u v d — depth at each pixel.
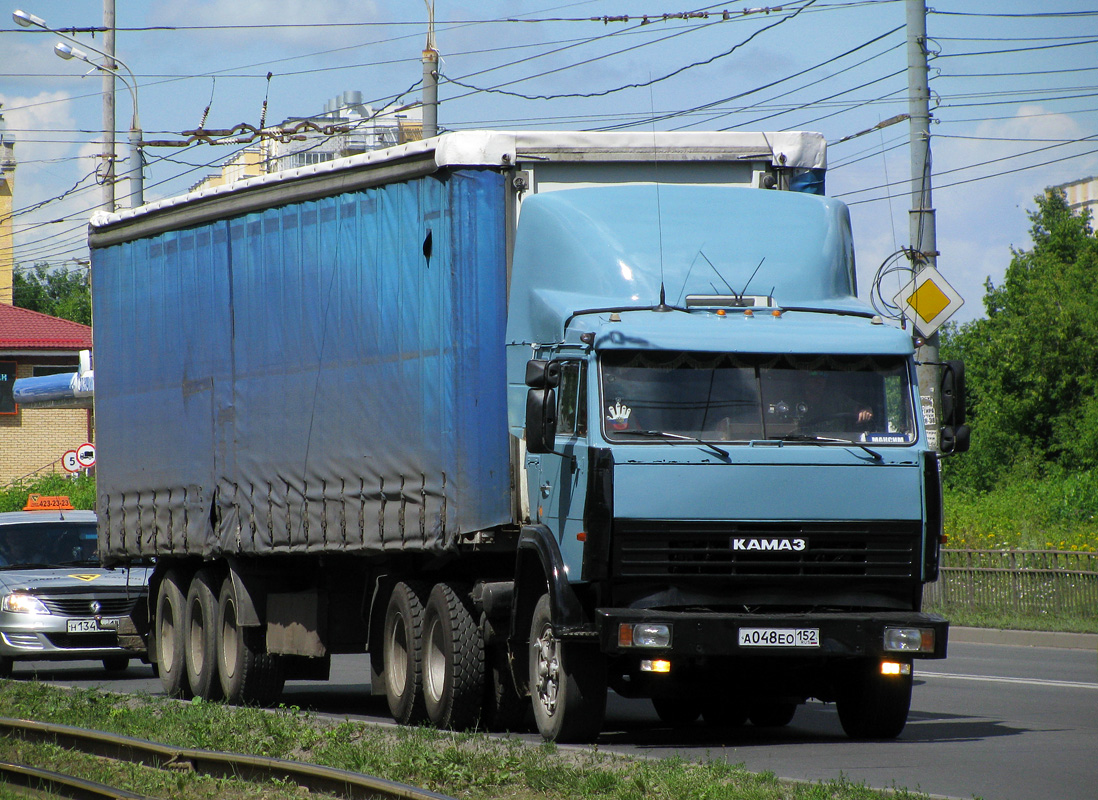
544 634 32.31
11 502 131.12
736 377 30.58
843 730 36.09
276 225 42.31
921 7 64.44
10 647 56.81
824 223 34.12
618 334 30.27
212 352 45.47
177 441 47.44
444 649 35.12
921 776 26.53
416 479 35.97
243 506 43.53
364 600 40.53
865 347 31.09
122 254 51.12
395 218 37.22
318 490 39.94
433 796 22.16
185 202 46.88
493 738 31.16
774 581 30.14
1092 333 130.12
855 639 29.75
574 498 30.55
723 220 33.44
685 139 36.03
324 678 46.03
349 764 27.53
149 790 27.75
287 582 43.91
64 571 59.47
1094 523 78.12
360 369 38.28
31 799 28.80
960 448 31.70
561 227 33.19
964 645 62.91
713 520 29.78
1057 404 131.25
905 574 30.50
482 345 34.56
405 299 36.62
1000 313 147.88
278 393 42.00
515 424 34.16
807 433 30.48
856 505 30.28
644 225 33.00
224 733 32.91
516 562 33.16
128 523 50.69
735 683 32.91
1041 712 37.94
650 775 24.41
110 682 57.31
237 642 45.03
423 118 77.69
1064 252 163.38
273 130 94.00
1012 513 84.31
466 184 34.78
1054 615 65.12
